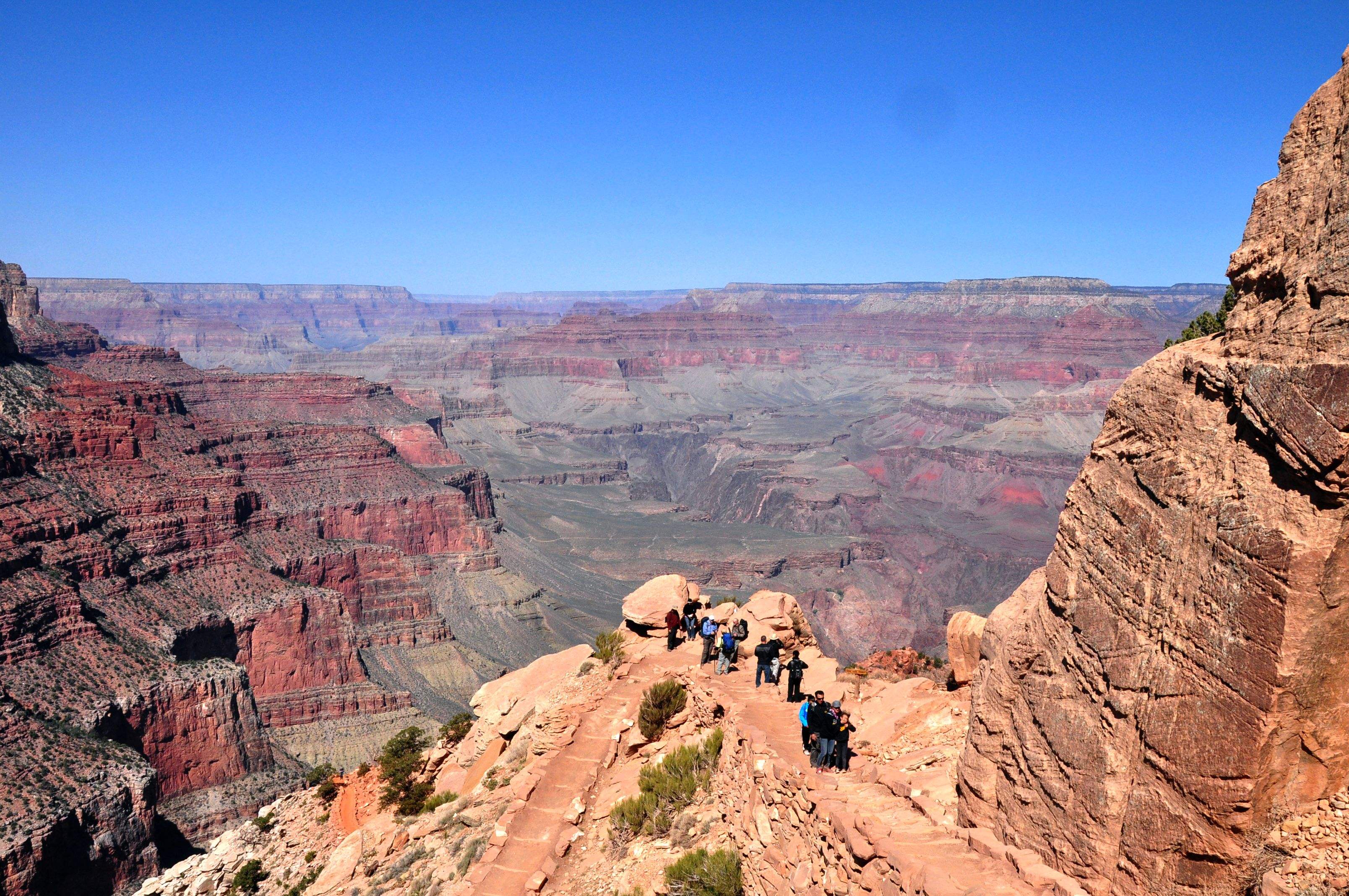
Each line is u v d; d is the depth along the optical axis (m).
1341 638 9.13
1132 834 10.52
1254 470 9.73
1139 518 11.22
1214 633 9.78
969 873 11.80
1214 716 9.66
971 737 13.67
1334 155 10.02
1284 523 9.16
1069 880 11.06
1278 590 9.06
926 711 18.73
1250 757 9.23
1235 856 9.39
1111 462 12.07
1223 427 10.28
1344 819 9.13
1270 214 10.89
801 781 16.12
